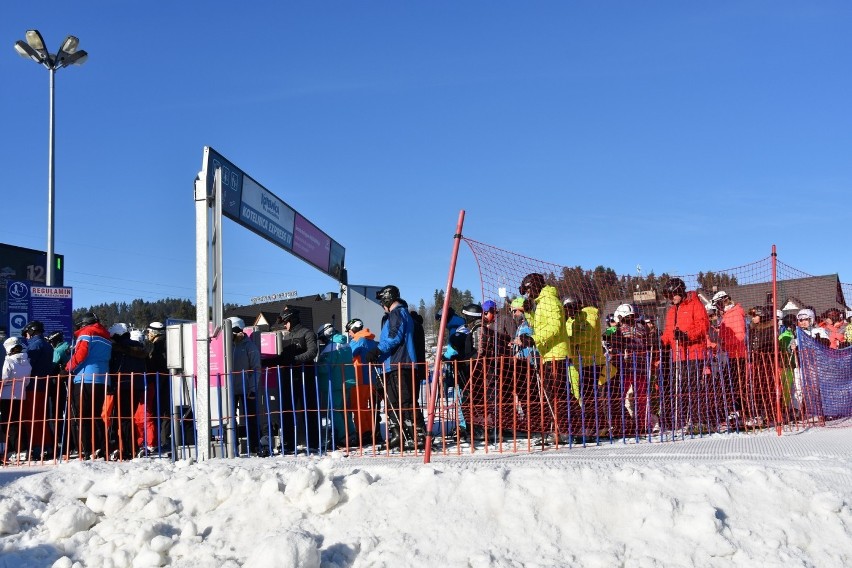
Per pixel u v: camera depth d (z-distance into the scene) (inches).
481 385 322.0
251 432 345.7
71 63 721.6
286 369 361.1
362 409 356.2
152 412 366.9
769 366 366.3
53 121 703.1
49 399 380.5
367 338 361.7
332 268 567.8
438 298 727.1
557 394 308.2
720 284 365.7
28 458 355.9
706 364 343.9
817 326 446.9
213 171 330.3
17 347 371.6
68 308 507.5
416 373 336.5
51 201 682.8
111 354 356.8
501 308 311.1
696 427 345.1
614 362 340.2
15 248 638.5
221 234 323.3
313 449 349.7
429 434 245.9
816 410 387.5
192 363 329.1
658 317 352.2
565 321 314.7
